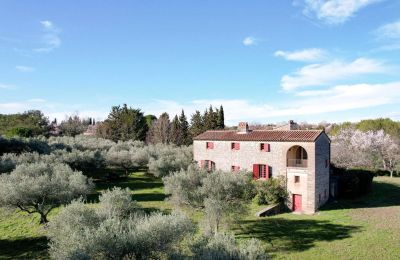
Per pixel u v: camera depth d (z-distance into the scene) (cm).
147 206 3534
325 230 2833
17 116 8888
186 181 2934
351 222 3066
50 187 2642
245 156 4334
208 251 1352
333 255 2264
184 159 5053
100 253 1408
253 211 3506
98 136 9181
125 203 2509
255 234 2730
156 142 8706
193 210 2816
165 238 1500
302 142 3712
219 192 2725
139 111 9638
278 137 4012
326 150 4000
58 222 1898
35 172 3128
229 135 4675
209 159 4756
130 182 5100
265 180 3969
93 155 4934
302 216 3388
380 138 6341
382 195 4325
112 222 1577
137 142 7906
